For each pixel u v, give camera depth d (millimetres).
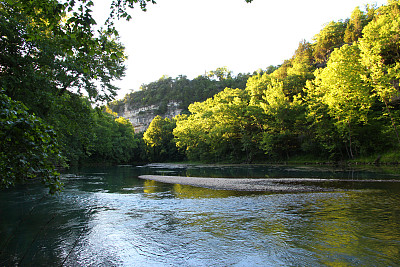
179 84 179625
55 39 13586
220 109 61938
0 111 4703
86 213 10742
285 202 11922
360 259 5539
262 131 55844
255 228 8039
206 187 18844
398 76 28328
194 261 5762
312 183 18266
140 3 6500
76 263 5734
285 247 6375
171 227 8492
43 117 15086
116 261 5828
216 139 64812
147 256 6098
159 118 101812
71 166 56125
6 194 15711
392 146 33188
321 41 82812
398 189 14312
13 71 12695
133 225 8836
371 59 30688
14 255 6227
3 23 11984
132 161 106625
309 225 8117
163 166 64438
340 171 26453
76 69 15570
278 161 51125
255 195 14250
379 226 7742
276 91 49625
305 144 44125
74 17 5516
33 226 8750
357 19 73188
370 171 24734
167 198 14305
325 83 38250
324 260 5551
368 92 32812
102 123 63531
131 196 15180
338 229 7602
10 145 5258
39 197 14664
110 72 17594
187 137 76938
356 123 34406
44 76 14258
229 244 6750
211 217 9648
